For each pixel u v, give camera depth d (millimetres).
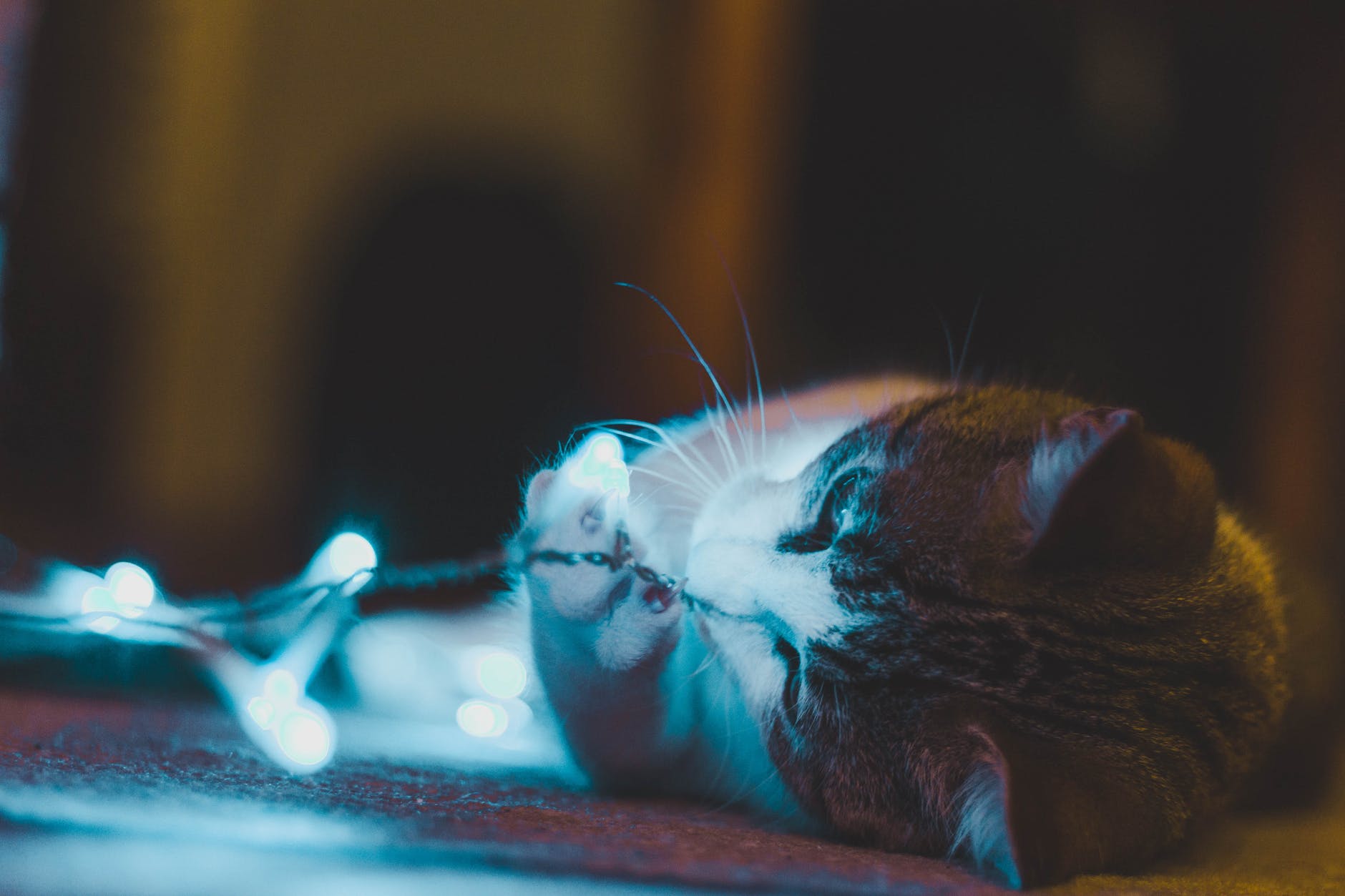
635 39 950
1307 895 399
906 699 417
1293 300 768
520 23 988
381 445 997
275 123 972
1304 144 765
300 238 984
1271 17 777
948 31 896
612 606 437
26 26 614
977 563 421
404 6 989
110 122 717
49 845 350
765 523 456
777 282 811
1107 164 887
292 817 371
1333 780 517
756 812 453
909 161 898
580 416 894
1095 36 865
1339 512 738
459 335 1043
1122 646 420
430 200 1018
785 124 814
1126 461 409
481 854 359
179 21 832
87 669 534
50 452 730
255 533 895
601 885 357
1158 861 416
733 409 518
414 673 543
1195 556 435
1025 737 407
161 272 841
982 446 438
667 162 796
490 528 814
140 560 708
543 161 991
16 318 663
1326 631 527
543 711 459
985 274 895
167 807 370
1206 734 425
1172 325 865
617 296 856
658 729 453
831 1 886
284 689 420
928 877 382
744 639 446
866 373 775
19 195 627
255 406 967
